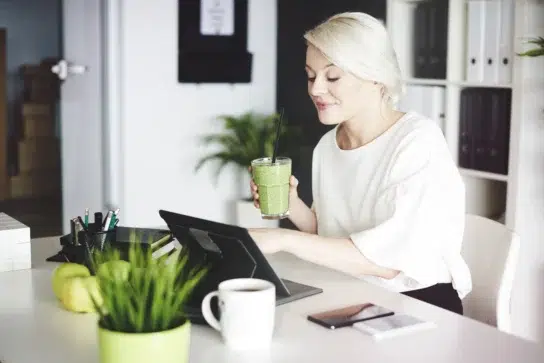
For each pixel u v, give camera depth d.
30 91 4.07
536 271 3.18
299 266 1.91
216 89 4.51
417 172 1.90
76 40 4.14
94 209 4.32
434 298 1.93
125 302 1.21
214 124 4.53
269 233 1.79
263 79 4.65
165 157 4.41
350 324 1.47
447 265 1.93
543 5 3.03
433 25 3.57
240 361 1.31
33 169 4.14
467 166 3.41
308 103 4.39
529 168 3.11
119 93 4.25
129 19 4.21
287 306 1.59
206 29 4.39
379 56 1.94
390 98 2.04
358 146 2.10
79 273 1.60
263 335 1.37
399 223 1.86
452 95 3.41
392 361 1.30
